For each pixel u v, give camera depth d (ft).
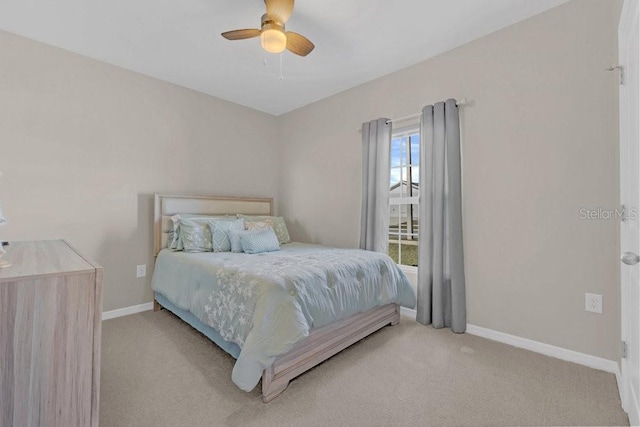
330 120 11.74
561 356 6.59
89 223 8.80
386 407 4.98
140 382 5.66
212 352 6.89
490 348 7.11
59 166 8.30
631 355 4.69
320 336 6.18
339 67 9.46
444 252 8.27
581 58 6.39
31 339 2.77
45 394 2.83
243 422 4.60
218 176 11.82
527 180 7.10
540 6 6.72
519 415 4.78
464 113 8.17
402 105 9.53
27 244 5.26
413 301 8.60
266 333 5.07
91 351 3.06
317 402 5.11
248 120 12.87
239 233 9.27
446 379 5.80
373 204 9.89
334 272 6.66
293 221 13.28
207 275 6.95
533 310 7.01
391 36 7.80
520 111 7.20
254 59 8.96
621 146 5.21
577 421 4.64
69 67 8.47
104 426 4.46
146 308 9.87
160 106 10.24
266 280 5.59
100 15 6.94
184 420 4.64
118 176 9.33
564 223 6.59
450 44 8.19
